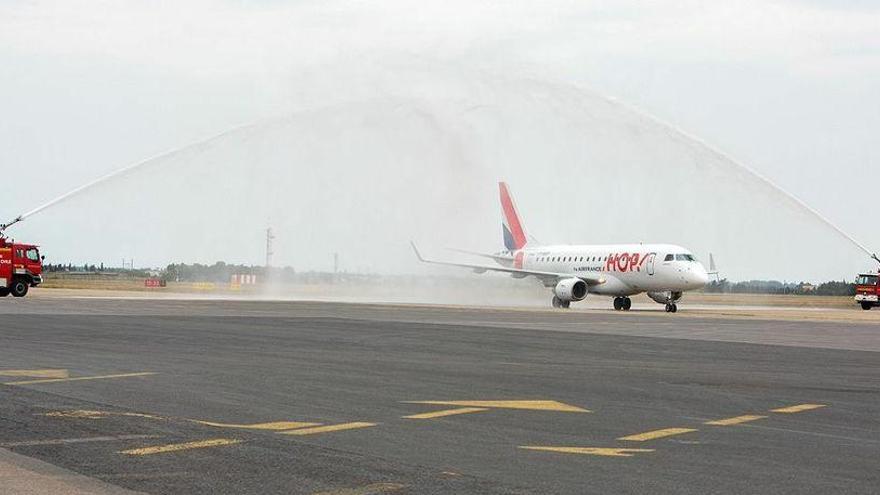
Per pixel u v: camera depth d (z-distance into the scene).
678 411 16.05
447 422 14.54
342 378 20.28
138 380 19.38
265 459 11.49
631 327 43.00
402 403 16.58
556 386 19.38
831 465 11.45
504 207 88.06
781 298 145.25
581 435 13.50
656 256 69.81
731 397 17.97
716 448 12.56
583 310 67.06
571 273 77.12
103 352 25.42
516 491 9.95
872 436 13.67
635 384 19.92
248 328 36.44
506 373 21.77
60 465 11.03
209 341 29.75
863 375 22.41
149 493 9.73
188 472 10.72
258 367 22.22
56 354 24.72
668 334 37.97
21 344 27.53
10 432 13.16
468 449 12.32
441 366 23.20
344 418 14.81
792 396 18.23
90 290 98.31
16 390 17.64
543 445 12.66
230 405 16.05
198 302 64.94
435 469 11.02
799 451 12.38
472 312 56.69
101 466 11.00
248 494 9.72
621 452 12.21
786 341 34.88
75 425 13.80
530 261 81.81
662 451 12.30
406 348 28.44
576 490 10.02
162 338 30.61
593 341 32.75
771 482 10.47
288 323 40.38
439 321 44.47
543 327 41.31
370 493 9.80
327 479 10.43
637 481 10.48
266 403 16.38
